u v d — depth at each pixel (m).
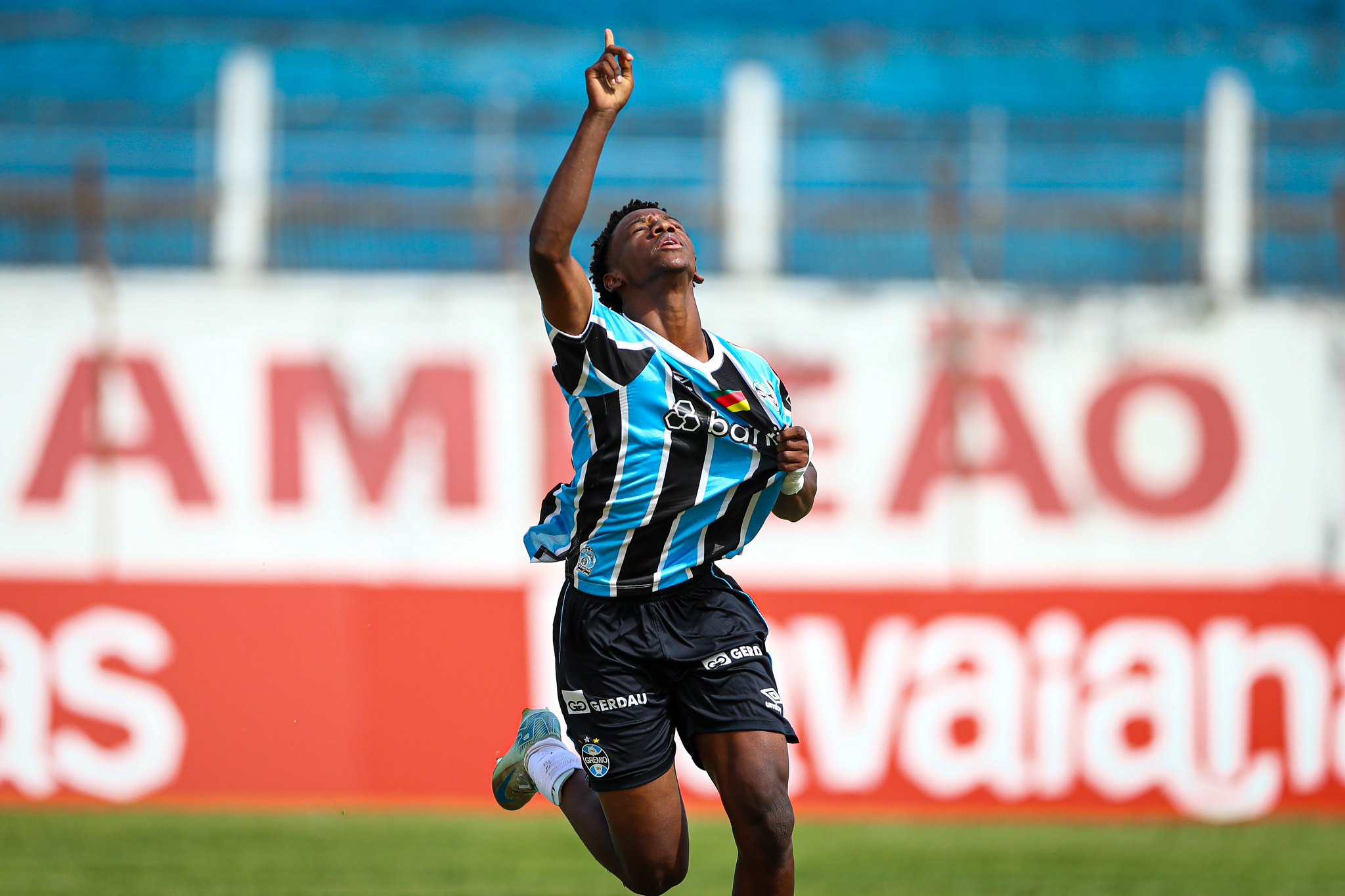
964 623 28.41
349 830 24.97
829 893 21.06
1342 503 31.27
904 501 30.67
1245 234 33.31
